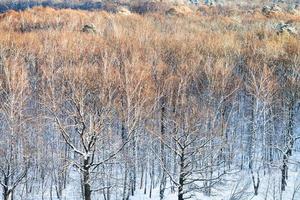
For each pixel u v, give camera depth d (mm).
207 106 59969
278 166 57781
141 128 56406
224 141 54875
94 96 52500
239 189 56000
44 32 93938
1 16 118938
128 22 114938
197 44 86562
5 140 55500
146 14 133250
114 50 77938
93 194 56219
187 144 44969
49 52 75375
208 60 71562
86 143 43219
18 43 81812
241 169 61844
